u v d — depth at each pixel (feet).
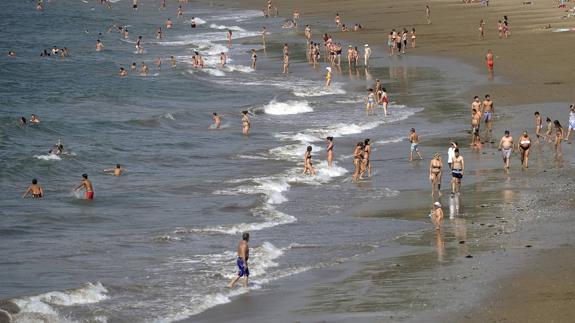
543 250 147.54
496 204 183.83
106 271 147.84
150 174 231.30
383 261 148.87
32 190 205.57
